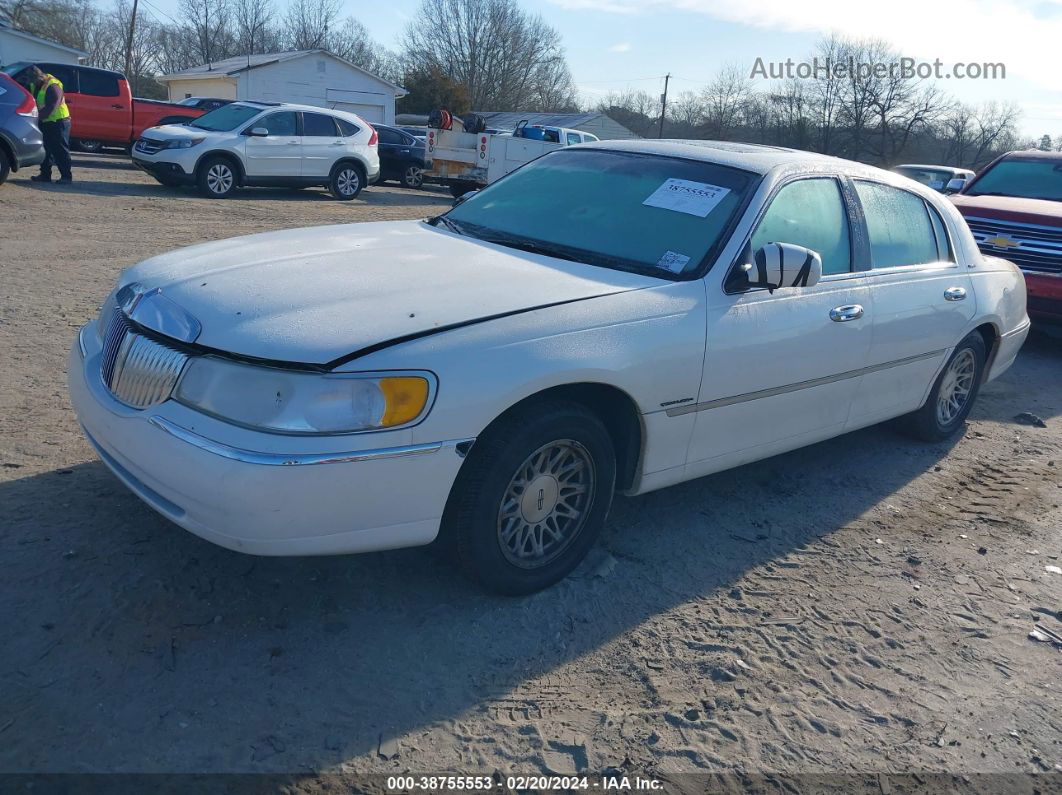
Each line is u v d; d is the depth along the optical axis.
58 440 4.46
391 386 2.88
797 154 4.65
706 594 3.73
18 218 10.94
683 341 3.62
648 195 4.24
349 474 2.84
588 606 3.54
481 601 3.47
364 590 3.46
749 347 3.90
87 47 66.56
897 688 3.24
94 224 11.13
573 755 2.75
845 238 4.53
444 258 3.74
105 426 3.22
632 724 2.91
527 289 3.44
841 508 4.73
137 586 3.31
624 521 4.32
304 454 2.79
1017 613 3.83
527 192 4.57
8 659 2.88
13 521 3.64
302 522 2.84
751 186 4.13
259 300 3.14
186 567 3.46
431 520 3.07
